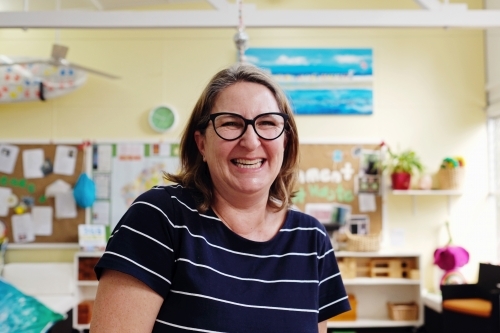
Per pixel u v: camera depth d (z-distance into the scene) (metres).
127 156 4.36
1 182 4.34
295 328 0.93
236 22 3.19
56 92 4.29
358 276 4.21
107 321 0.82
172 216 0.92
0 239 4.21
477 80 4.46
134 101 4.41
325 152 4.37
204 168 1.05
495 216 4.38
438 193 4.18
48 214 4.32
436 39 4.48
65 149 4.36
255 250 0.97
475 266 4.33
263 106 0.98
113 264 0.82
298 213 1.11
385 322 4.04
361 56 4.44
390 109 4.43
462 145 4.42
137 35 4.45
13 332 2.76
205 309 0.86
